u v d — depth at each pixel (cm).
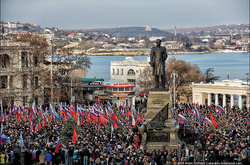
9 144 5950
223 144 5772
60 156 5619
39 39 12575
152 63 6338
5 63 12419
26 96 12631
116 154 5303
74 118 8194
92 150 5525
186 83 15538
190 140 6306
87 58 13125
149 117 6216
